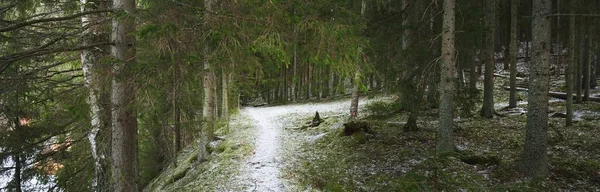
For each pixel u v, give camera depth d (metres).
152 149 15.03
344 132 13.78
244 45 5.07
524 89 22.94
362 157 10.91
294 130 17.27
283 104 33.81
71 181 8.97
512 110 16.86
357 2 11.12
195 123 8.05
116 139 5.96
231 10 5.16
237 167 11.45
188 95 5.97
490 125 13.66
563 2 18.52
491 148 10.62
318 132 15.77
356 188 8.70
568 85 13.16
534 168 8.44
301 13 4.97
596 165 8.94
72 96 5.96
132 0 5.64
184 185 11.54
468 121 14.82
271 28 4.91
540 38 8.24
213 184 10.16
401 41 11.59
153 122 5.96
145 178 15.63
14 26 4.46
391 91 11.38
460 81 11.92
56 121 8.27
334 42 5.05
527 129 8.68
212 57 5.01
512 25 17.33
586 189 7.82
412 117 13.29
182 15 4.88
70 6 7.08
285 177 10.08
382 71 10.98
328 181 9.36
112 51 5.59
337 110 22.98
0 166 8.61
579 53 17.56
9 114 6.41
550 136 11.72
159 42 4.72
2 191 9.39
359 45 5.34
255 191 9.20
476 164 9.41
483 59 33.12
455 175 8.69
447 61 9.66
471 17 11.16
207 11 4.86
